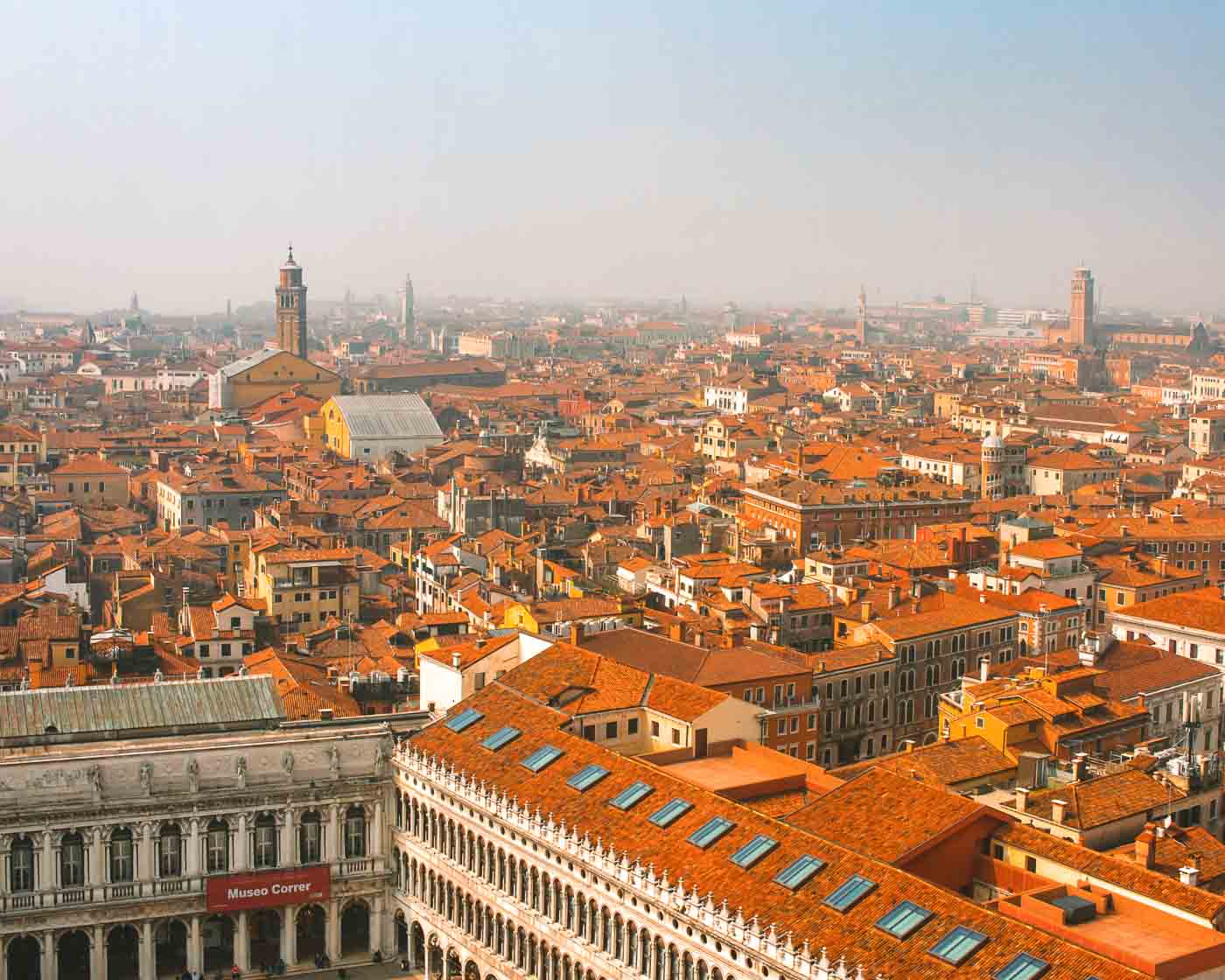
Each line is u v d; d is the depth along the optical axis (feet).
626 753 514.68
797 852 385.29
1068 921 352.28
